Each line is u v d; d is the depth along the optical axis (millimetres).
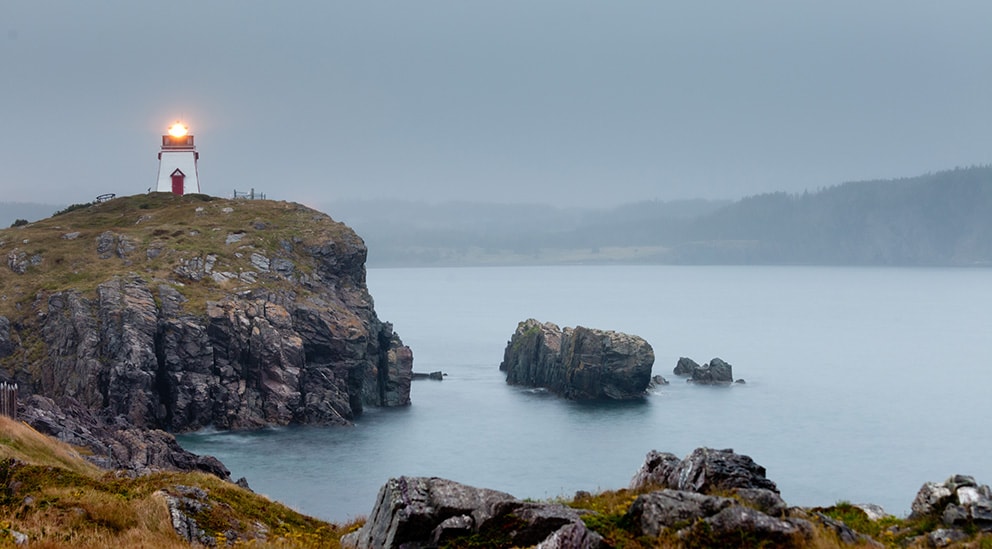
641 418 162375
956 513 28766
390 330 174250
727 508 27172
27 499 33469
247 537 32625
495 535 27453
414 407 165125
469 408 166125
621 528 27547
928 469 136750
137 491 35688
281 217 179625
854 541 27469
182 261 153250
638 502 28016
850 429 164750
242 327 140375
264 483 107500
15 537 29172
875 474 132750
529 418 158500
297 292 155500
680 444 144500
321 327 149125
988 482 129375
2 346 136000
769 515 27781
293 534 33281
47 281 148125
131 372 129000
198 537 31609
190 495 34688
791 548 26141
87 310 136750
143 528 31391
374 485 108688
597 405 173625
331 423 141875
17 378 133500
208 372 136250
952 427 170500
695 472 30891
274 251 163250
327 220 181000
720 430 157500
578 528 25984
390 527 28344
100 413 124125
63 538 29750
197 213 180000
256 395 139250
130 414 127562
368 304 167250
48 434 82438
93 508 32344
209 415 134625
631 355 180500
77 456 59688
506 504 28094
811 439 154875
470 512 28391
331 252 168125
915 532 28891
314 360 148875
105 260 155125
